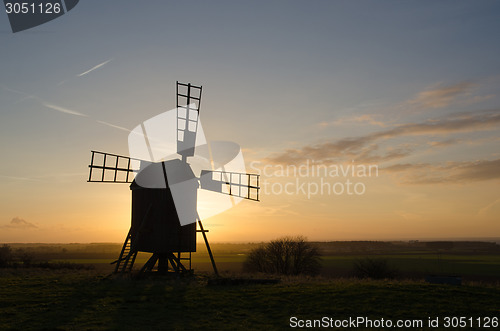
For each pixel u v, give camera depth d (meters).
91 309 16.77
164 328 14.34
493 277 74.81
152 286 22.39
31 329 13.68
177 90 29.23
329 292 20.59
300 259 62.81
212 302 18.42
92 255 163.25
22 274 27.45
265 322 15.50
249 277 26.38
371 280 26.30
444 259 143.88
